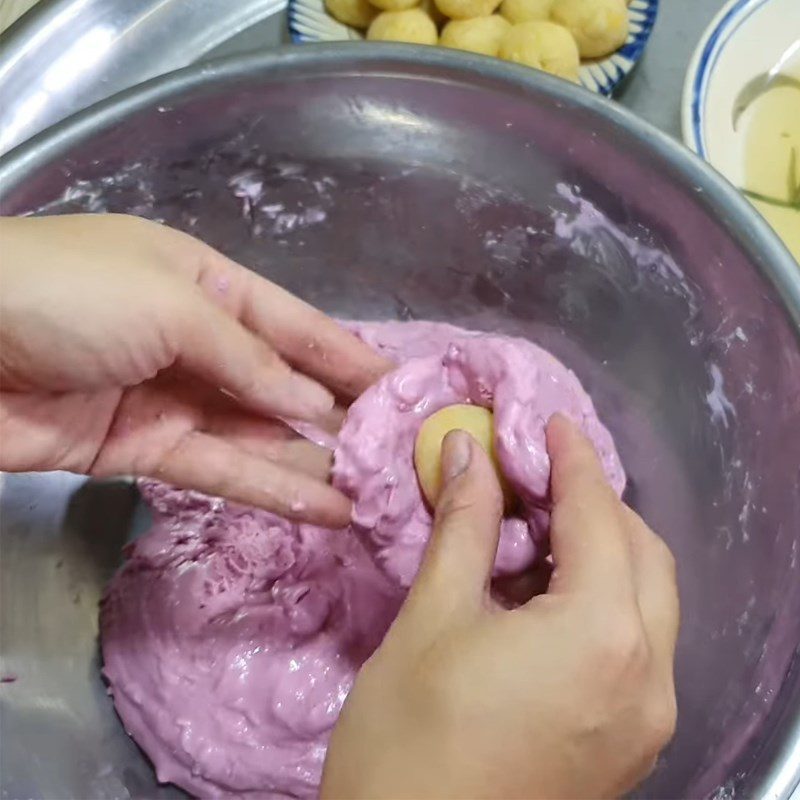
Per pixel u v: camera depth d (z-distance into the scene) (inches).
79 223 19.3
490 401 19.8
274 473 19.8
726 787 17.2
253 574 21.3
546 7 23.9
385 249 22.4
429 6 24.6
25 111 22.8
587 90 19.7
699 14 24.7
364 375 21.1
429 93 20.3
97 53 23.3
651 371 21.0
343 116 20.7
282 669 20.6
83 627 21.2
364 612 20.9
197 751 20.3
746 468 19.3
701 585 19.6
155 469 20.0
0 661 20.1
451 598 16.8
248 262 22.8
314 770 20.3
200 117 20.4
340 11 24.2
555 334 22.2
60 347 18.6
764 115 23.1
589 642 16.3
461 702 16.1
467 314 23.0
